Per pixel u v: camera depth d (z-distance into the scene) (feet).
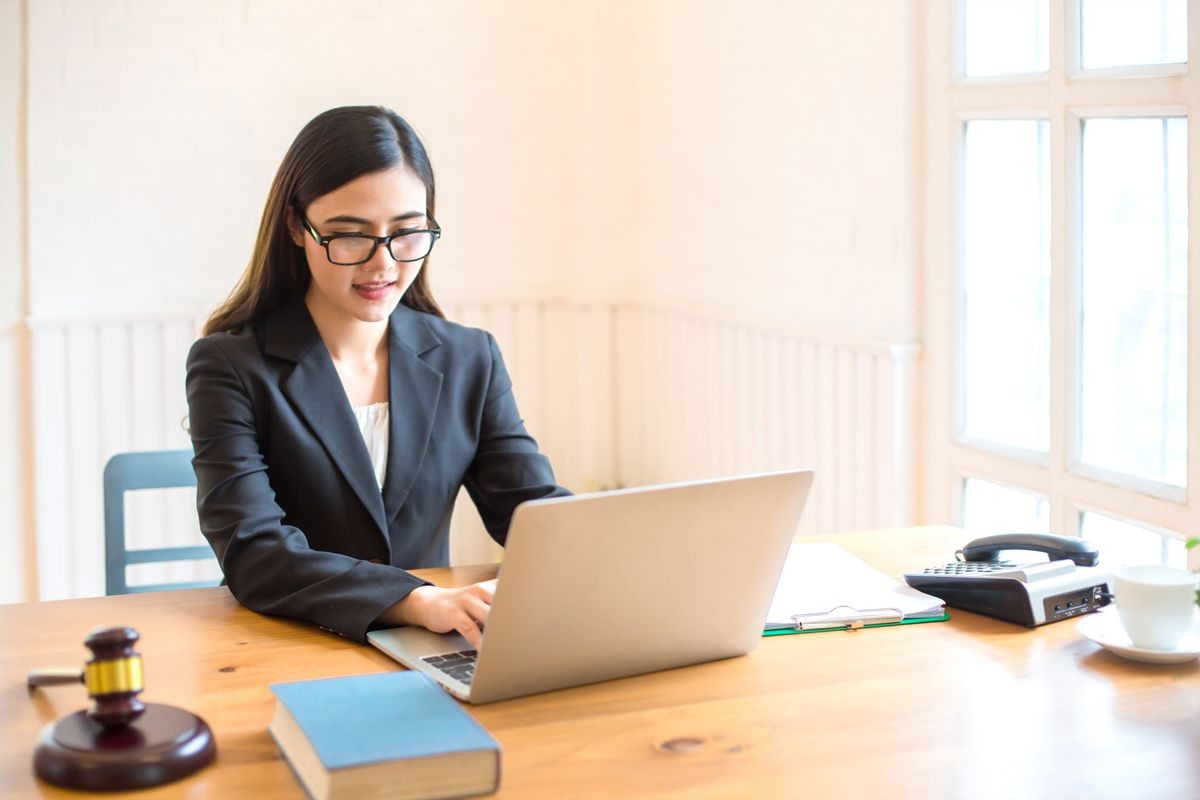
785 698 4.84
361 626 5.42
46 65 12.80
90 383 13.12
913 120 10.36
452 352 7.15
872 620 5.65
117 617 5.80
